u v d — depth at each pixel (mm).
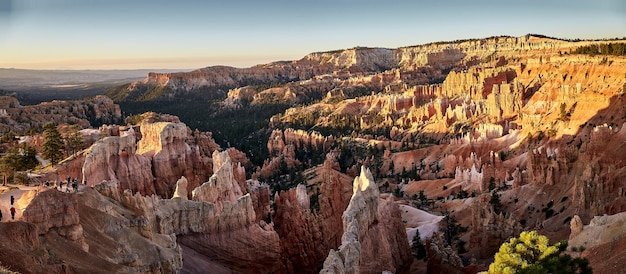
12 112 198500
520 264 35062
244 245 61562
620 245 43844
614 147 86188
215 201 67750
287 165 174500
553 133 135125
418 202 119438
